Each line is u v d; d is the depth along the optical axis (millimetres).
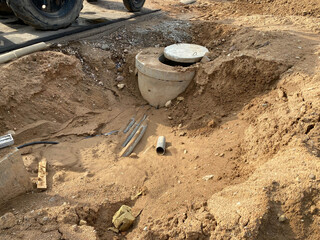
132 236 1984
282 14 5137
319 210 1659
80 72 3531
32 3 3455
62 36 3777
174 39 4551
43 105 3102
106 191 2346
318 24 4145
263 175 1978
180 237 1784
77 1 3918
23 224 1870
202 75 3371
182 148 2846
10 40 3447
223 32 4387
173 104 3527
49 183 2391
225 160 2480
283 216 1675
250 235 1605
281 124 2361
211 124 2955
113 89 3760
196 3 6461
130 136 3143
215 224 1772
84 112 3328
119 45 4137
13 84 2926
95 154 2830
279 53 3145
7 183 2078
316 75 2711
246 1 6055
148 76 3473
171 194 2260
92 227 1927
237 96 3084
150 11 5348
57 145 2893
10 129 2846
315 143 2113
